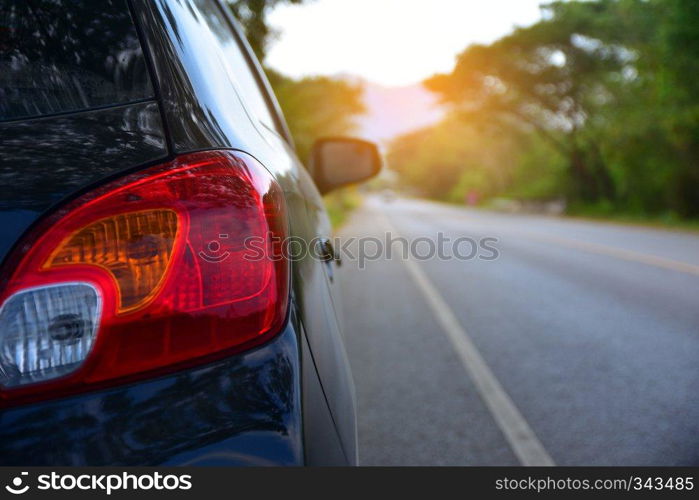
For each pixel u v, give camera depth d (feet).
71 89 2.44
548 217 101.45
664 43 58.03
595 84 104.99
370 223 79.61
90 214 2.24
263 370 2.39
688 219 71.36
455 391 10.09
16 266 2.13
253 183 2.62
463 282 22.57
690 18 54.75
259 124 3.82
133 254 2.29
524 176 173.37
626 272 23.71
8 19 2.47
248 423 2.27
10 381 2.08
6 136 2.31
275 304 2.53
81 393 2.15
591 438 7.95
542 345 12.80
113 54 2.51
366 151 7.73
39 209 2.20
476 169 240.73
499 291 20.12
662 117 63.46
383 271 26.73
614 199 105.70
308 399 2.50
